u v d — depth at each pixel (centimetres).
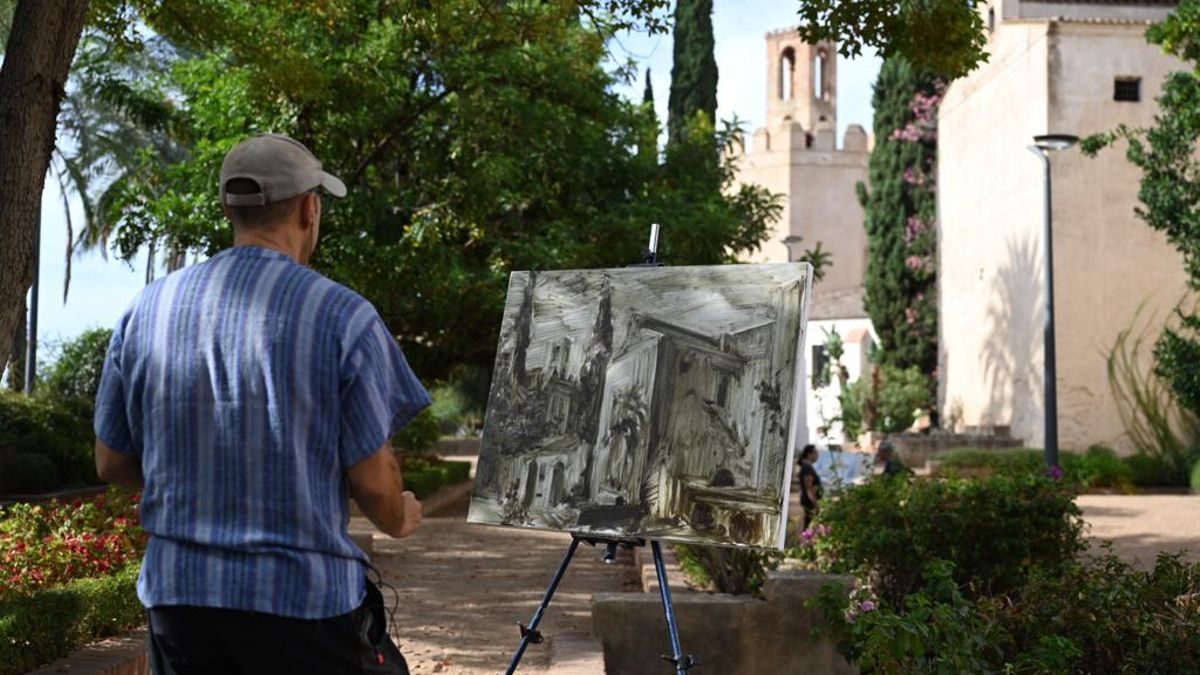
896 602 941
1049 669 550
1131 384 2927
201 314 299
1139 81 3002
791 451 506
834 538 997
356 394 296
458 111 1944
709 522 512
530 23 1411
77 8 670
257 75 1261
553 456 551
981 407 3512
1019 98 3186
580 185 2266
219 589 285
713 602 736
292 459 290
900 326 4141
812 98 7875
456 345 2280
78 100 2978
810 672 725
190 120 2177
